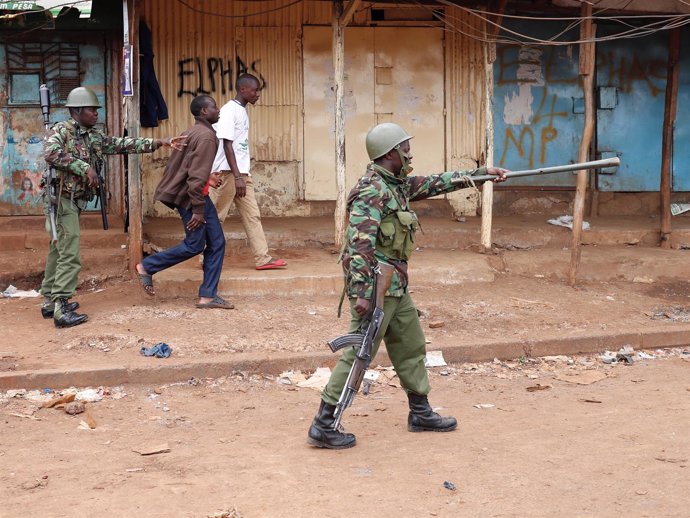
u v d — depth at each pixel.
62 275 7.62
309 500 4.37
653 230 11.40
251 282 8.70
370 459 4.98
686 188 13.18
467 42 12.20
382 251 5.12
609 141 12.84
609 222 12.05
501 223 11.67
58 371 6.43
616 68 12.81
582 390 6.60
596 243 11.30
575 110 12.71
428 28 12.10
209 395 6.36
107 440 5.34
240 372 6.80
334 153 11.99
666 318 8.64
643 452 5.07
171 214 11.52
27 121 10.86
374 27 11.95
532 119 12.59
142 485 4.58
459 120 12.27
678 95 13.08
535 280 9.92
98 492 4.48
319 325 7.83
